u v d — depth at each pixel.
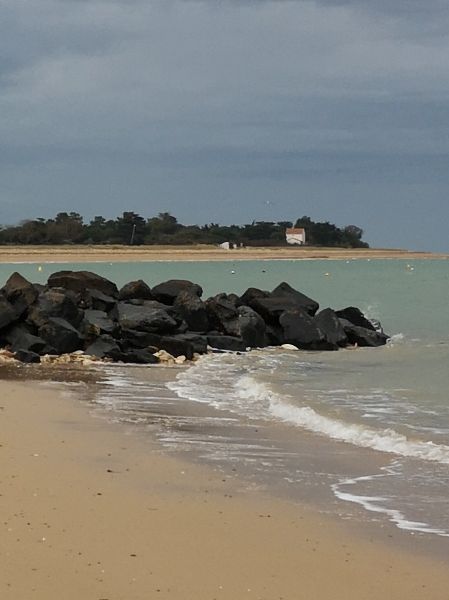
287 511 11.28
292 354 31.84
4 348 28.62
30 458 13.64
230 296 35.66
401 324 45.00
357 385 23.75
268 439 15.94
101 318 29.98
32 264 122.31
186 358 29.36
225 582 8.70
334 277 93.88
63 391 21.70
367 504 11.68
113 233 181.62
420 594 8.58
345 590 8.62
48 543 9.55
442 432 16.88
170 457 14.26
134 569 8.92
